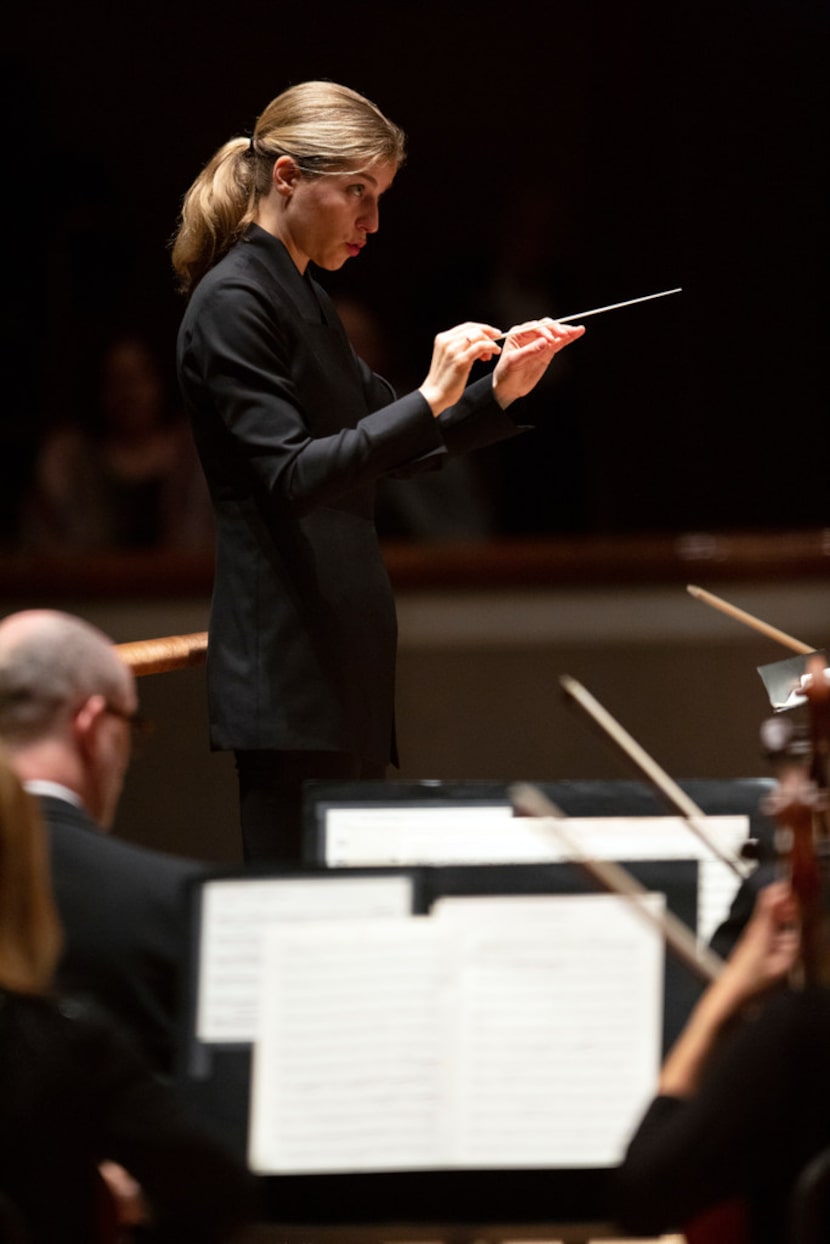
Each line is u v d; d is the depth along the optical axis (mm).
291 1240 6832
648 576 14992
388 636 8859
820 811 6016
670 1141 5445
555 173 23281
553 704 14922
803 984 5676
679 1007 6727
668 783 7266
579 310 19875
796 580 14992
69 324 21562
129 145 23562
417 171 23453
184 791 14422
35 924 5629
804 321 22328
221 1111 6336
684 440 21812
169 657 9945
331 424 8734
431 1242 6891
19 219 21562
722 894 7324
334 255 8828
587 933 6305
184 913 6492
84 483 17891
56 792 6746
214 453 8664
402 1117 6184
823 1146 5383
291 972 6250
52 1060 5488
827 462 21953
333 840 8156
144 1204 6141
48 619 6941
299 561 8578
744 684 14938
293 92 8883
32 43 23422
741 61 22641
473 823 8133
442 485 17281
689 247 22609
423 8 23453
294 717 8555
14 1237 5277
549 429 18859
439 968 6262
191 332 8594
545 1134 6184
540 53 23266
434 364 8492
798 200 22562
